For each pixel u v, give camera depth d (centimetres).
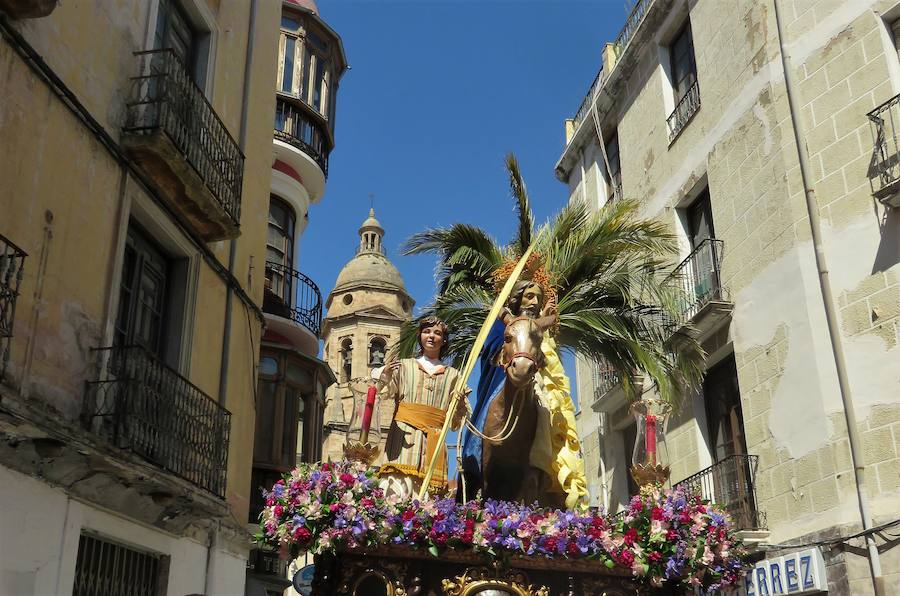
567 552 444
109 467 897
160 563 1077
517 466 508
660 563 453
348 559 445
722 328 1424
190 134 1134
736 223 1416
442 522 436
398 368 540
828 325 1177
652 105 1789
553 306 575
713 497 1378
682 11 1694
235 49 1434
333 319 5369
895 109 1152
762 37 1384
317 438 2045
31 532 822
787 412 1231
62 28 933
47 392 859
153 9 1149
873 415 1098
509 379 497
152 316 1146
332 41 2134
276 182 1950
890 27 1215
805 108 1284
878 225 1150
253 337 1434
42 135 884
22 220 844
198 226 1212
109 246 998
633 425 1784
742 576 486
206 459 1110
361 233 5825
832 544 1093
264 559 1831
